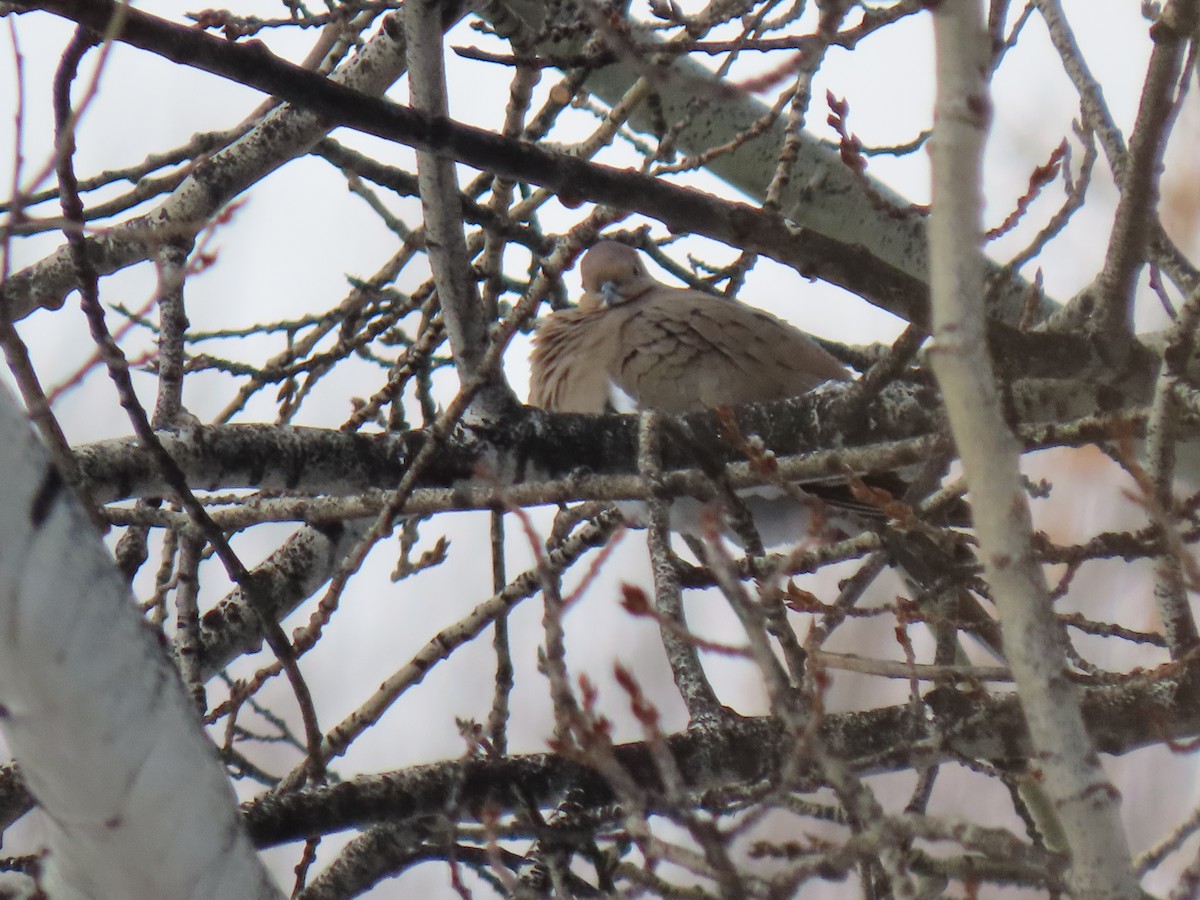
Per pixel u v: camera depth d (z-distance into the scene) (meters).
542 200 10.30
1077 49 8.31
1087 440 7.20
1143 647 13.03
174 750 4.31
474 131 7.04
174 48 6.43
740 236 7.46
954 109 4.16
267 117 9.73
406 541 10.19
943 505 6.98
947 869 5.52
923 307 7.65
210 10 9.06
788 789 4.95
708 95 4.79
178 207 9.59
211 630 9.79
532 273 11.57
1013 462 4.21
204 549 9.05
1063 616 7.39
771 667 4.71
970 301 4.19
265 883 4.52
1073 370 7.95
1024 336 7.82
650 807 6.20
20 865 7.08
